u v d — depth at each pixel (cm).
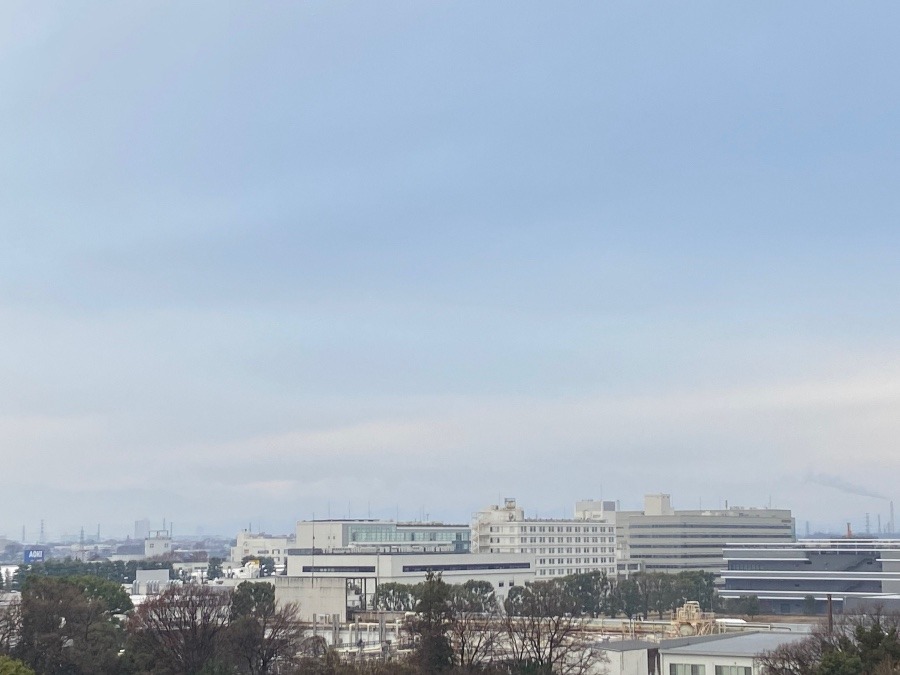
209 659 16575
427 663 15112
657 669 17612
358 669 15188
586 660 16425
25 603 16975
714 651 17100
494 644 17862
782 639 18750
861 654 13075
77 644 16638
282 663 17538
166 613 17375
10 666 13662
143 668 16462
